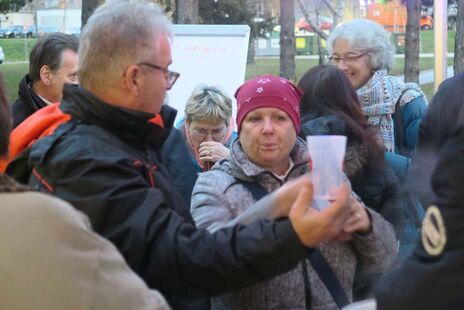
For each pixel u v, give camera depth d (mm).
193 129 4148
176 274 2129
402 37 24453
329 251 2566
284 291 2549
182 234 2148
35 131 2439
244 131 2643
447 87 3164
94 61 2320
